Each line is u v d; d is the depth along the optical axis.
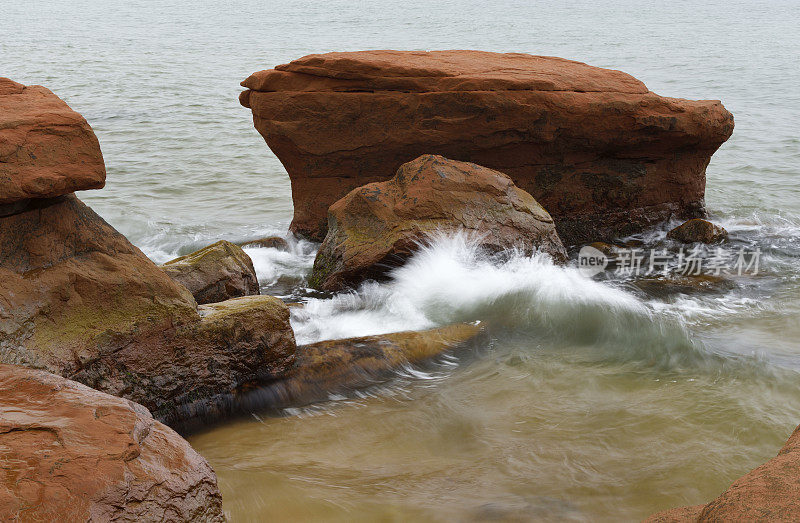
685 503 4.21
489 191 8.45
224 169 15.22
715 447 4.80
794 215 11.45
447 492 4.34
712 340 6.65
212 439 5.11
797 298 7.75
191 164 15.55
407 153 9.64
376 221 8.19
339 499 4.26
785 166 14.95
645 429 5.07
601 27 65.94
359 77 9.37
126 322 5.16
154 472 3.32
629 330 6.75
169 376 5.29
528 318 7.09
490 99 9.20
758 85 26.94
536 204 8.73
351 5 109.62
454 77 9.28
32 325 4.86
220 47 44.88
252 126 19.58
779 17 82.94
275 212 12.41
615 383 5.84
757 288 8.10
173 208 12.58
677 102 9.90
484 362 6.31
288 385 5.69
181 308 5.37
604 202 10.11
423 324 7.02
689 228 9.83
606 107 9.45
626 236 10.26
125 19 75.00
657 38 52.59
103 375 5.03
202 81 28.20
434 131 9.41
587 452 4.79
